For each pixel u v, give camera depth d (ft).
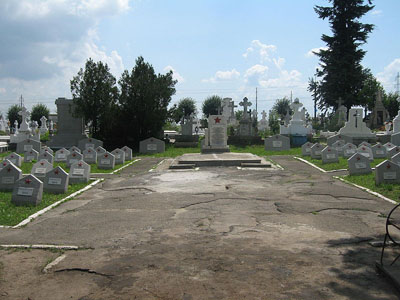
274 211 30.83
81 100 94.68
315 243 22.40
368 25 182.09
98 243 23.30
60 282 17.75
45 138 119.14
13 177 41.45
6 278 18.35
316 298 15.51
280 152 82.43
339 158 65.36
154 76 100.22
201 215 29.73
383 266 17.97
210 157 66.59
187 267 18.98
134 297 15.96
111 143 100.53
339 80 180.04
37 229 26.89
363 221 27.32
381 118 184.03
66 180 40.47
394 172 40.24
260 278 17.51
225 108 161.68
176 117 104.94
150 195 38.50
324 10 183.11
